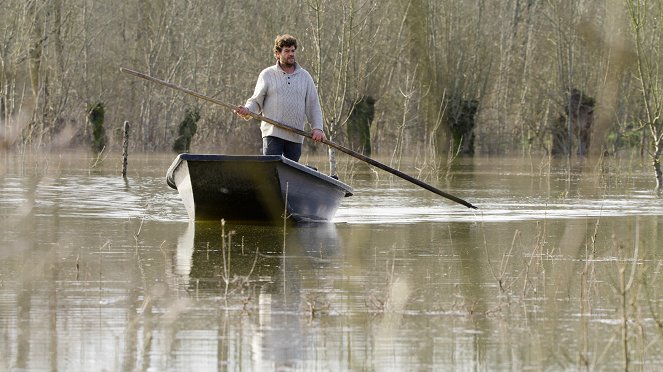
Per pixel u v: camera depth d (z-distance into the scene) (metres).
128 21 132.00
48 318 20.05
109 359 17.17
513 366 17.08
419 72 118.88
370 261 27.72
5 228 34.75
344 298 22.31
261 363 17.03
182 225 36.09
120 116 130.38
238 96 129.00
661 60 68.81
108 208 43.03
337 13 88.75
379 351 17.88
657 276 25.45
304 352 17.78
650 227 36.72
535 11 139.75
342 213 41.91
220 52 129.88
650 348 18.30
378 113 124.81
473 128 121.38
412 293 23.08
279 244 31.05
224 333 18.97
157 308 21.06
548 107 131.75
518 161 103.81
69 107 118.19
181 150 122.12
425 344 18.41
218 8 130.50
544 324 20.11
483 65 123.12
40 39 101.44
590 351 18.06
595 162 99.25
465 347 18.23
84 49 124.12
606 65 114.12
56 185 57.41
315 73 76.56
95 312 20.61
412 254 29.20
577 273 25.92
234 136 130.12
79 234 33.12
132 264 26.69
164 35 127.94
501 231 35.19
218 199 36.31
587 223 38.09
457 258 28.48
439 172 77.06
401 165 87.38
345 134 106.75
